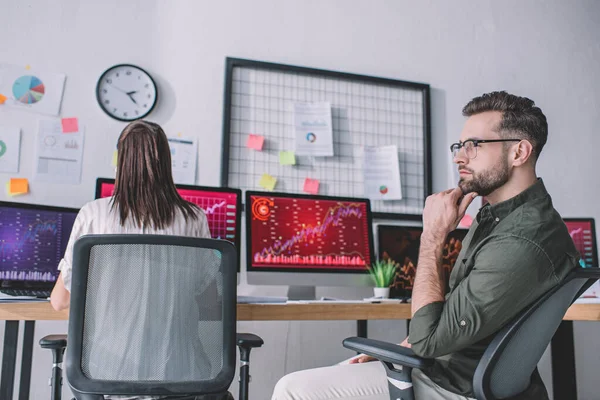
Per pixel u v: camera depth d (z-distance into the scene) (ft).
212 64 9.37
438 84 10.62
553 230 3.83
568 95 11.27
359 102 10.11
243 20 9.64
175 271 4.31
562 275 3.73
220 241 4.41
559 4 11.59
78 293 4.12
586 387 10.40
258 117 9.49
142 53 9.06
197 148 9.09
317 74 9.82
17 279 6.90
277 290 9.15
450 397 4.08
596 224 10.94
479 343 4.04
